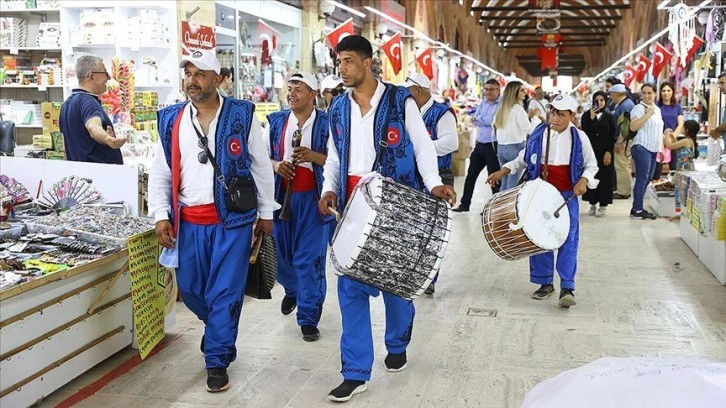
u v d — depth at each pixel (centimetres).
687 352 415
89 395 353
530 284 577
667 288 557
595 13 4994
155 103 796
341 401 347
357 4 1684
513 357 409
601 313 493
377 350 421
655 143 873
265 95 1111
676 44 1427
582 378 151
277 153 448
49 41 814
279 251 447
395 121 343
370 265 317
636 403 140
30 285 319
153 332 396
